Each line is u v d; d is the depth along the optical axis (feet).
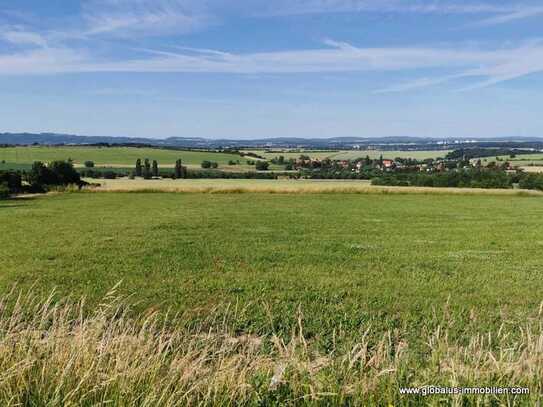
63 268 44.98
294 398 13.04
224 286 37.58
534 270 45.21
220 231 74.28
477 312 30.45
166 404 12.19
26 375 13.20
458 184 253.03
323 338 24.68
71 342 14.55
